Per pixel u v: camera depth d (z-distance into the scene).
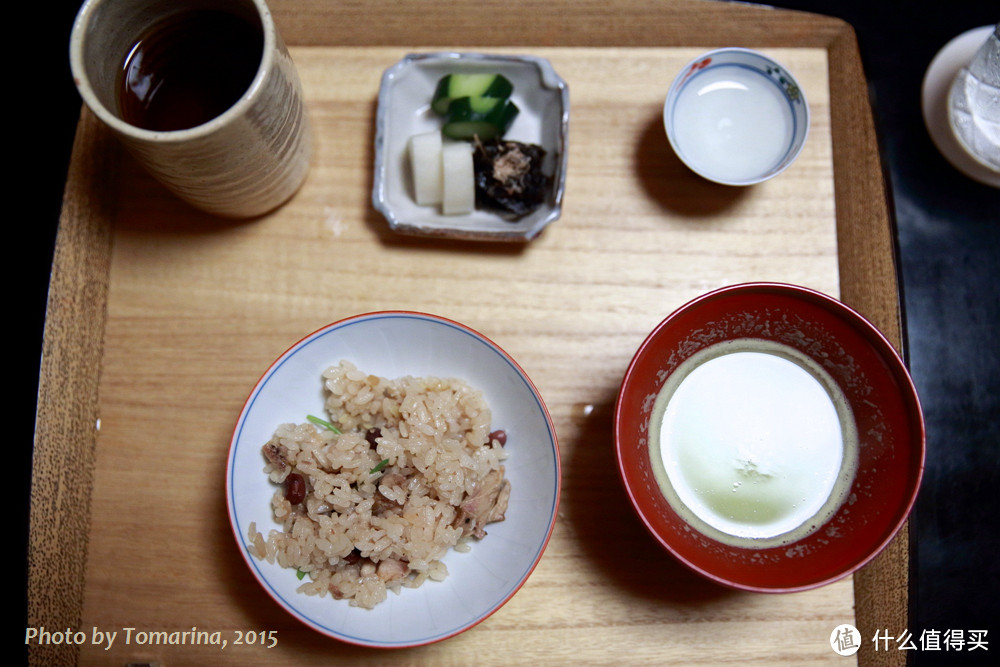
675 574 0.35
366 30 0.39
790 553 0.33
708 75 0.39
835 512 0.34
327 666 0.34
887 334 0.37
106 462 0.36
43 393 0.36
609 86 0.39
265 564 0.33
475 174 0.38
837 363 0.35
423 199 0.38
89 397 0.36
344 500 0.33
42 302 0.50
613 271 0.38
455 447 0.34
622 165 0.39
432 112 0.40
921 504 0.47
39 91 0.51
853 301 0.37
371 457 0.34
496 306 0.37
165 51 0.34
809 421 0.35
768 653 0.35
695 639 0.35
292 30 0.39
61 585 0.35
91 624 0.35
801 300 0.33
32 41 0.51
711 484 0.35
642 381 0.33
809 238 0.38
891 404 0.33
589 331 0.37
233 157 0.32
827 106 0.39
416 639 0.32
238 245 0.38
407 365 0.36
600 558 0.35
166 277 0.37
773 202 0.38
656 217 0.38
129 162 0.38
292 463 0.34
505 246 0.38
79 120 0.38
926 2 0.49
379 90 0.38
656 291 0.37
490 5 0.39
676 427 0.35
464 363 0.35
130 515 0.35
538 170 0.38
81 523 0.35
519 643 0.34
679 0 0.39
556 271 0.38
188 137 0.30
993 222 0.48
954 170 0.47
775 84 0.39
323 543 0.33
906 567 0.35
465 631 0.34
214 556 0.35
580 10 0.39
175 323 0.37
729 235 0.38
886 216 0.38
